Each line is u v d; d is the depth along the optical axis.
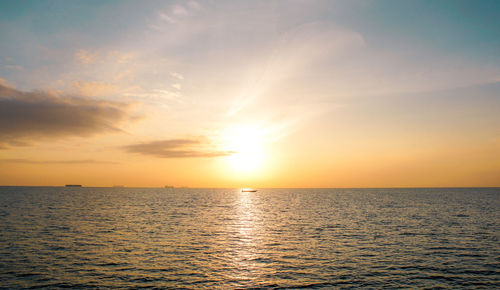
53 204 112.00
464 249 36.56
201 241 42.00
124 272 27.44
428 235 46.38
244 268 29.17
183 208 103.81
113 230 50.34
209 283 25.06
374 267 29.42
